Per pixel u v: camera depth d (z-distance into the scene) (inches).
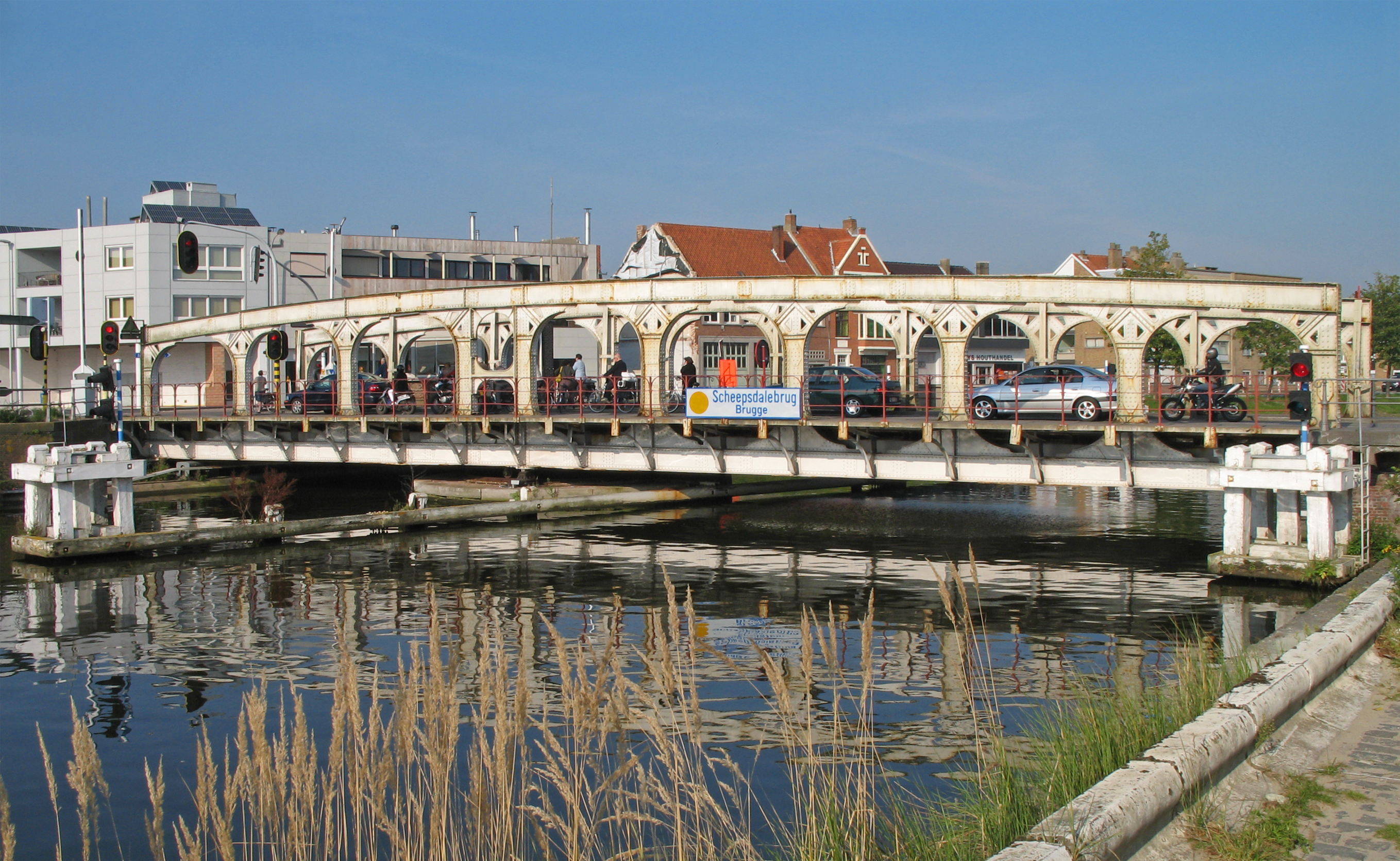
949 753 471.2
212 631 780.6
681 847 256.7
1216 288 1064.2
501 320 1473.9
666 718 517.7
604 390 1384.1
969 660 322.3
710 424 1188.5
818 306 1263.5
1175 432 999.0
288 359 2374.5
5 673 668.7
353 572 1030.4
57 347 2573.8
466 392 1483.8
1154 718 313.1
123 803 453.7
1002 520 1408.7
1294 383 1051.9
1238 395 1056.8
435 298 1521.9
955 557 1107.9
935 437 1112.8
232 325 1787.6
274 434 1567.4
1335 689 368.5
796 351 1278.3
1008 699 568.4
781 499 1663.4
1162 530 1296.8
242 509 1408.7
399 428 1466.5
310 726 546.9
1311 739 316.8
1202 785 263.0
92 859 397.4
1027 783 300.2
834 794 295.7
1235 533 861.2
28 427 1587.1
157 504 1590.8
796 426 1149.7
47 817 441.4
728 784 423.2
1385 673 395.5
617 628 258.7
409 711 245.3
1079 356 2945.4
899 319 1232.8
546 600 900.0
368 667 671.8
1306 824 256.1
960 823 291.4
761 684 598.2
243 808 332.5
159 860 219.6
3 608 862.5
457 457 1422.2
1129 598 867.4
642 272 2696.9
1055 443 1064.8
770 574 1022.4
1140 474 1026.1
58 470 1057.5
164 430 1720.0
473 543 1219.2
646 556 1125.1
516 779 402.3
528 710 288.5
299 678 649.0
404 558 1115.9
